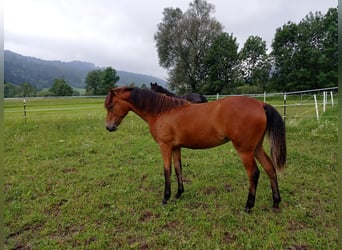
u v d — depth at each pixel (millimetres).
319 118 7789
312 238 2396
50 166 4668
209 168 4414
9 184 3857
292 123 7793
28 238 2568
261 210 2943
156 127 3062
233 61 35375
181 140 2957
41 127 8141
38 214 2965
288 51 34125
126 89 3248
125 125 8594
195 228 2643
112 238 2512
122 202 3244
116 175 4207
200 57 34094
